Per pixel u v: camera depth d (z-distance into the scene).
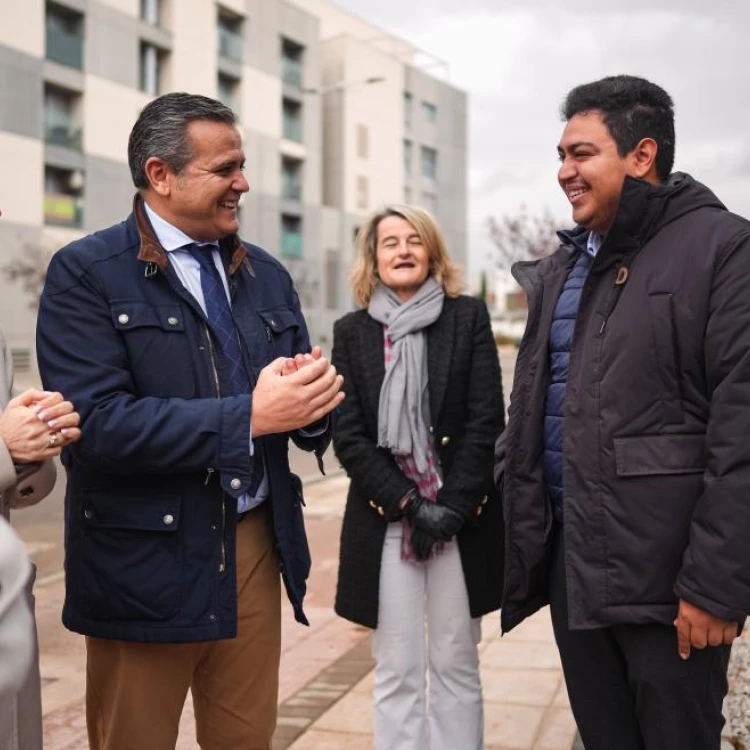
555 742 3.22
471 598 2.85
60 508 7.65
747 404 1.91
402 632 2.85
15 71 24.56
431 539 2.76
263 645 2.34
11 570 1.24
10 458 1.83
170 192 2.15
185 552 2.11
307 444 2.39
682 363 2.03
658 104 2.18
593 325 2.16
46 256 25.06
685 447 2.04
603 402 2.10
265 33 35.22
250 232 35.06
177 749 3.29
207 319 2.19
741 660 3.21
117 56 27.81
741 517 1.89
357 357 2.92
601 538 2.10
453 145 52.97
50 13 25.97
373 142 43.94
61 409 1.89
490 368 2.91
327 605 5.17
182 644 2.20
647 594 2.05
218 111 2.15
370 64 43.53
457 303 2.96
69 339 2.08
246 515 2.29
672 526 2.03
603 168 2.17
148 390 2.12
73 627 2.17
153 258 2.13
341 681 3.92
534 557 2.38
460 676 2.90
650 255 2.09
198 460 2.02
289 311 2.45
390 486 2.78
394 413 2.80
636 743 2.30
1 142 24.31
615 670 2.29
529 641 4.33
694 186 2.11
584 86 2.24
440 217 52.12
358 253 3.03
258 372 2.27
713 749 2.13
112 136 27.70
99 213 27.39
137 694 2.16
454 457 2.86
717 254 2.00
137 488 2.10
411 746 2.85
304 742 3.29
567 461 2.17
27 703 1.91
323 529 7.14
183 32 30.61
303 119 37.91
